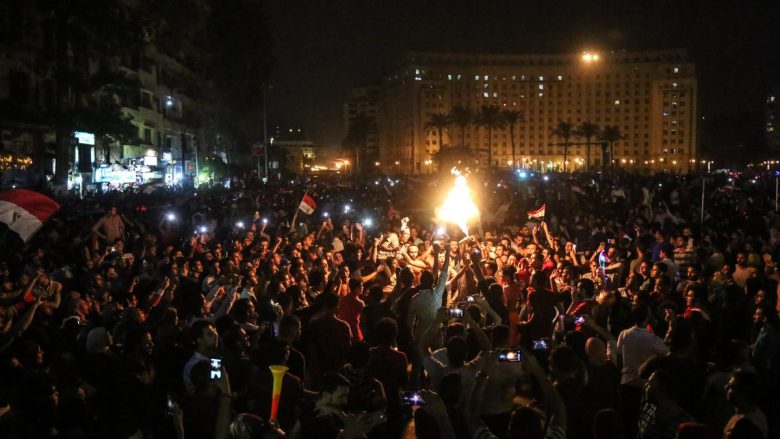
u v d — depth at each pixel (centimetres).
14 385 596
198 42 5756
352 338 894
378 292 912
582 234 2003
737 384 519
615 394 602
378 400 576
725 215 2355
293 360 651
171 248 1423
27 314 751
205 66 6266
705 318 863
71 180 3438
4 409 536
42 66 3114
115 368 602
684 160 18525
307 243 1659
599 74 19138
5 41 3183
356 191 4331
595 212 2798
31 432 496
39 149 3312
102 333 657
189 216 2512
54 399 506
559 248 1645
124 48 3222
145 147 5153
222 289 998
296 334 660
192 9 3988
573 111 19250
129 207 2411
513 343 923
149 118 5356
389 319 669
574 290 980
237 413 593
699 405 638
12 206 842
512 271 1078
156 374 639
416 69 18812
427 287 881
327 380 488
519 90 19200
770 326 810
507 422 574
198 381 520
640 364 686
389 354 657
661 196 3272
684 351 654
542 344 721
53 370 620
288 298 851
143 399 584
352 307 911
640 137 19050
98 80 3186
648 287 1114
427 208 3516
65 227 1728
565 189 3409
